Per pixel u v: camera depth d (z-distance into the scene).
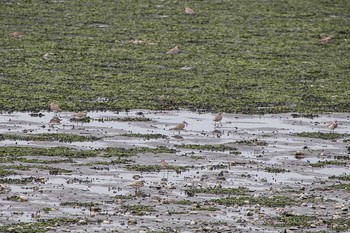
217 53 184.75
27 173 110.94
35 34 195.88
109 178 110.44
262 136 131.88
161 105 146.25
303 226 96.50
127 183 108.88
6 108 140.50
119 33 199.62
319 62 181.38
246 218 98.31
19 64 169.75
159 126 134.88
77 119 136.12
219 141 128.50
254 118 141.38
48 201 101.50
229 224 96.31
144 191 106.06
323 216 99.81
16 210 98.31
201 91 155.62
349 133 135.50
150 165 115.94
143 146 124.56
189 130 133.25
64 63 172.00
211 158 120.44
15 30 199.12
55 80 159.25
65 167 113.94
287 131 135.12
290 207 102.44
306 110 147.12
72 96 149.25
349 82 167.12
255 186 109.88
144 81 160.75
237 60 179.38
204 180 111.12
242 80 164.25
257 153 123.69
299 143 129.25
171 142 126.94
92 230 93.19
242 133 133.00
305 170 117.25
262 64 177.25
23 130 129.88
